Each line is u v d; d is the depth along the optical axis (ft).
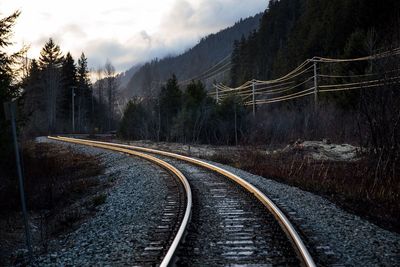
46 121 237.45
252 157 80.59
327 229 26.50
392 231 27.30
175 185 46.50
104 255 22.39
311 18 227.81
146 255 21.24
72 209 41.22
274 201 36.01
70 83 278.67
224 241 23.18
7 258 27.61
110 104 307.78
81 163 86.33
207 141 151.12
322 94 161.89
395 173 46.78
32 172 62.18
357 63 138.21
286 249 21.18
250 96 272.72
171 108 172.55
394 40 53.16
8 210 45.24
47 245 28.45
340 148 86.12
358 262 19.83
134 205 37.70
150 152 97.09
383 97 50.83
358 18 163.84
